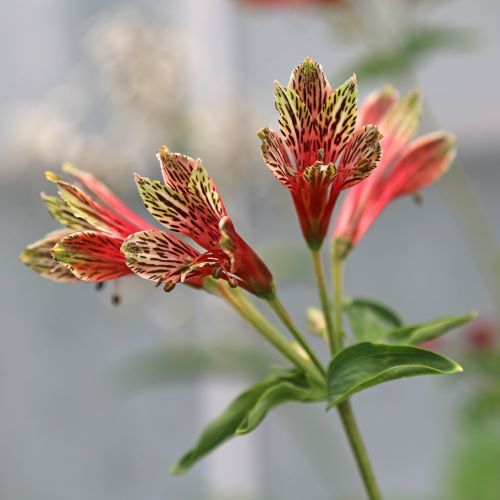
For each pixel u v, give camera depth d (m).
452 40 0.93
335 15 1.01
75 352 1.59
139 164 1.18
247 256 0.59
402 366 0.58
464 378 0.94
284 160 0.58
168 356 1.13
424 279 1.47
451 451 0.80
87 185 0.61
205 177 0.58
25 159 1.19
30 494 1.66
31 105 1.50
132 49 1.14
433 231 1.46
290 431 1.58
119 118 1.22
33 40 1.51
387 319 0.63
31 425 1.63
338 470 1.50
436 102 1.41
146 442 1.63
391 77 0.94
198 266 0.58
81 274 0.59
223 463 1.61
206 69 1.45
